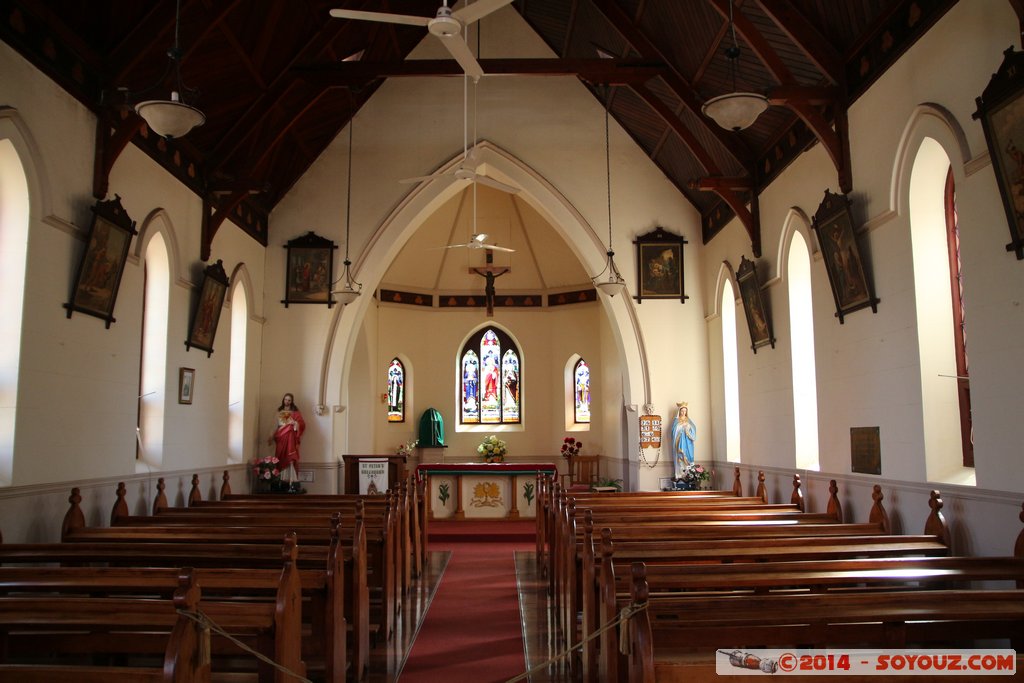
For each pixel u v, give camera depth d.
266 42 12.32
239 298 15.52
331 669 5.74
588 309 22.78
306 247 16.52
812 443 12.17
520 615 9.06
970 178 7.55
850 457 10.25
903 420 8.97
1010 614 4.31
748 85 12.39
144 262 11.20
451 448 23.05
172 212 12.16
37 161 8.56
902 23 8.75
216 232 13.62
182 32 10.39
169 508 10.66
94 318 9.86
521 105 17.06
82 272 9.36
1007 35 7.05
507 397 23.52
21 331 8.38
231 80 12.34
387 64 13.50
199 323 12.95
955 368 8.63
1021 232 6.74
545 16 16.09
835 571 5.67
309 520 9.24
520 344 23.39
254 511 10.52
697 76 13.12
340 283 16.44
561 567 8.49
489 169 17.02
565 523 7.90
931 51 8.22
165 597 6.05
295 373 16.28
